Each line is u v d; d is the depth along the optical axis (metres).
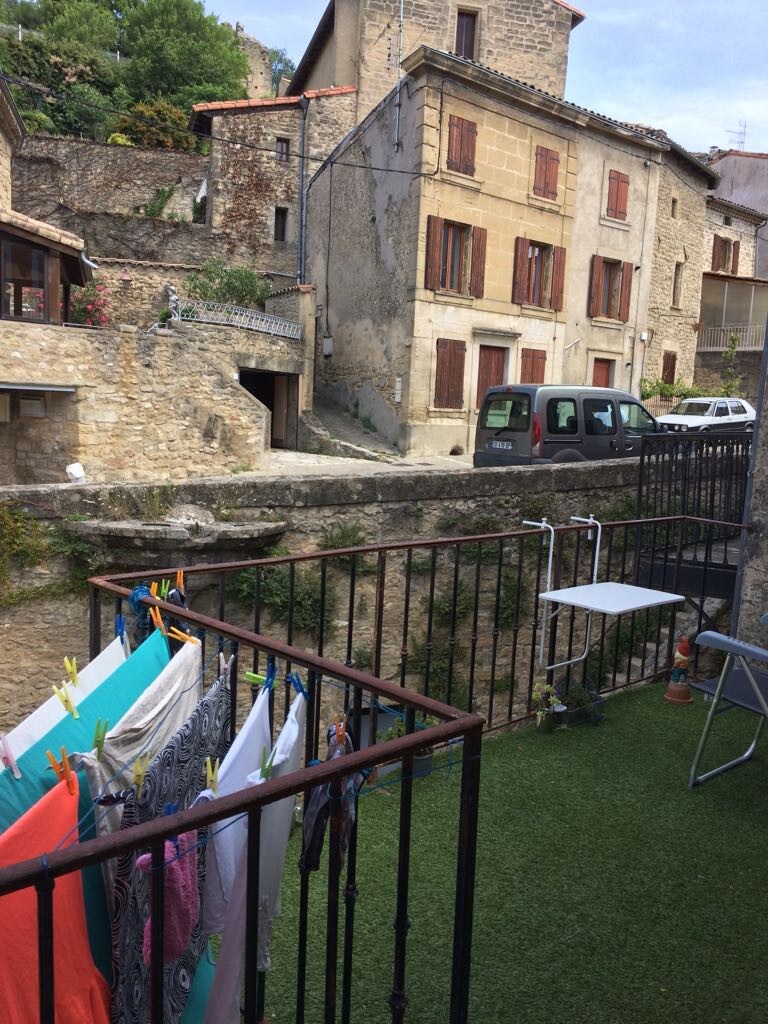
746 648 3.52
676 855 3.30
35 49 34.81
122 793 1.69
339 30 25.06
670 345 24.48
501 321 18.50
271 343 18.11
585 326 20.36
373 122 18.77
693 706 5.02
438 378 17.62
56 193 23.38
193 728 1.98
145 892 1.72
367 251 19.22
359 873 3.15
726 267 29.22
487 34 24.67
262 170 24.62
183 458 14.70
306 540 6.33
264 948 1.96
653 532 6.18
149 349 14.16
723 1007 2.47
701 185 24.80
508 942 2.76
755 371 26.44
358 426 19.42
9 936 1.55
